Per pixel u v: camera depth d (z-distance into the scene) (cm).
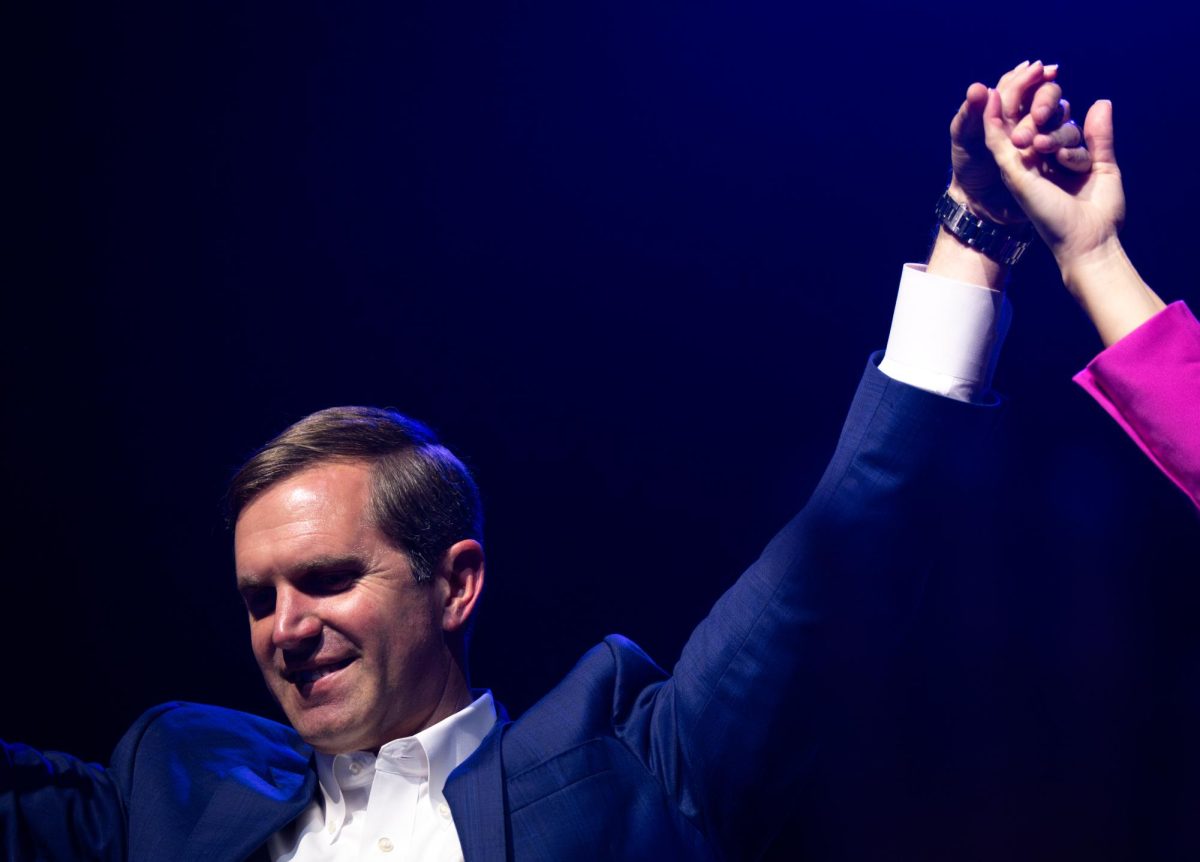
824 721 280
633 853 270
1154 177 688
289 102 813
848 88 763
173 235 809
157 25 800
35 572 781
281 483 293
